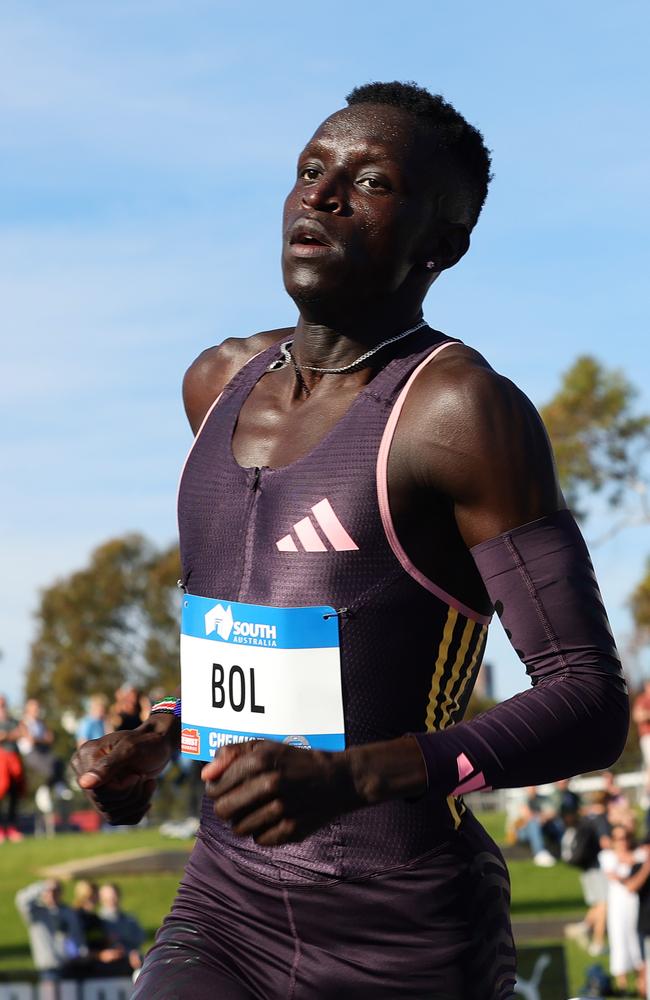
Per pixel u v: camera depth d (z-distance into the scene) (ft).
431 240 9.53
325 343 9.45
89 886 54.29
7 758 82.74
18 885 71.00
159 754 9.93
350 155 9.27
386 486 8.75
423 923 8.86
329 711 8.75
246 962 9.07
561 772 8.10
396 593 8.82
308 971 8.90
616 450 144.87
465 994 8.95
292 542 8.92
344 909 8.84
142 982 9.00
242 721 8.93
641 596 146.41
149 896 70.33
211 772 7.52
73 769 9.75
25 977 43.16
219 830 9.36
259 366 10.08
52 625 239.30
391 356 9.34
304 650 8.79
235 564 9.16
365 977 8.84
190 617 9.37
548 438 8.82
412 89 9.62
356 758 7.67
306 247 9.20
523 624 8.40
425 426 8.68
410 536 8.84
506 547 8.46
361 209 9.18
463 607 9.10
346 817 8.90
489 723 8.00
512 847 82.69
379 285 9.27
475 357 9.10
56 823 100.83
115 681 234.79
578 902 68.23
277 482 9.08
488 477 8.47
